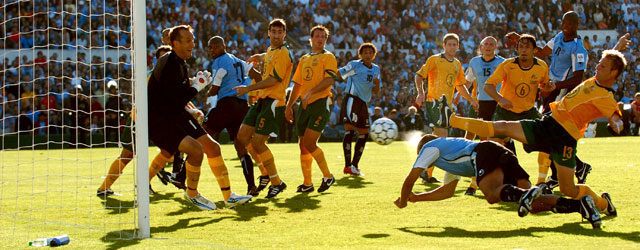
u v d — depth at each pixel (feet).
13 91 251.19
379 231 65.82
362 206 83.51
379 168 137.18
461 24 349.61
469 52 343.87
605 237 60.75
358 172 122.52
